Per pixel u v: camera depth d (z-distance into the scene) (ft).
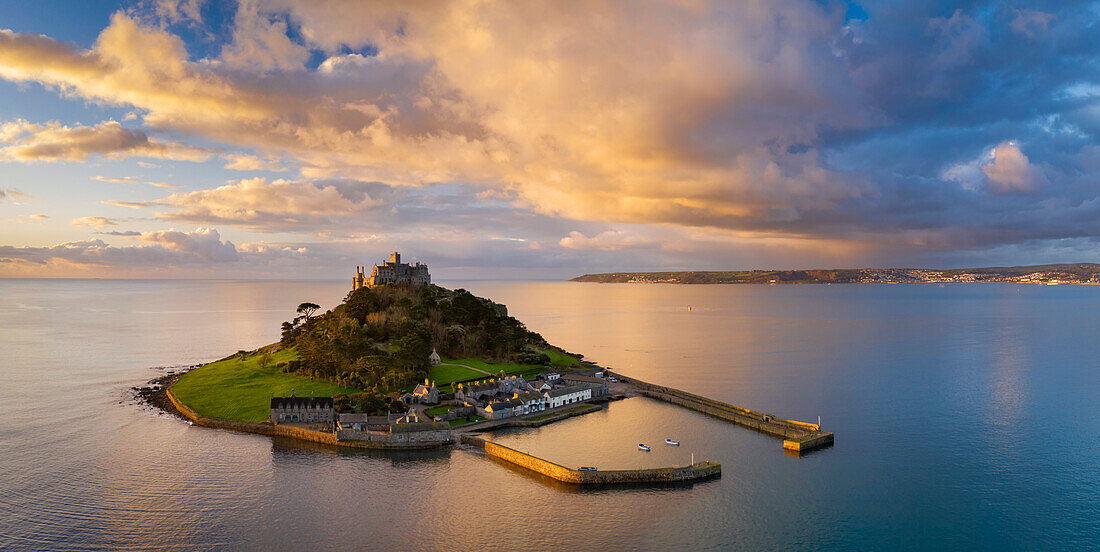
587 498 423.23
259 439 533.96
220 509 397.60
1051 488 447.01
